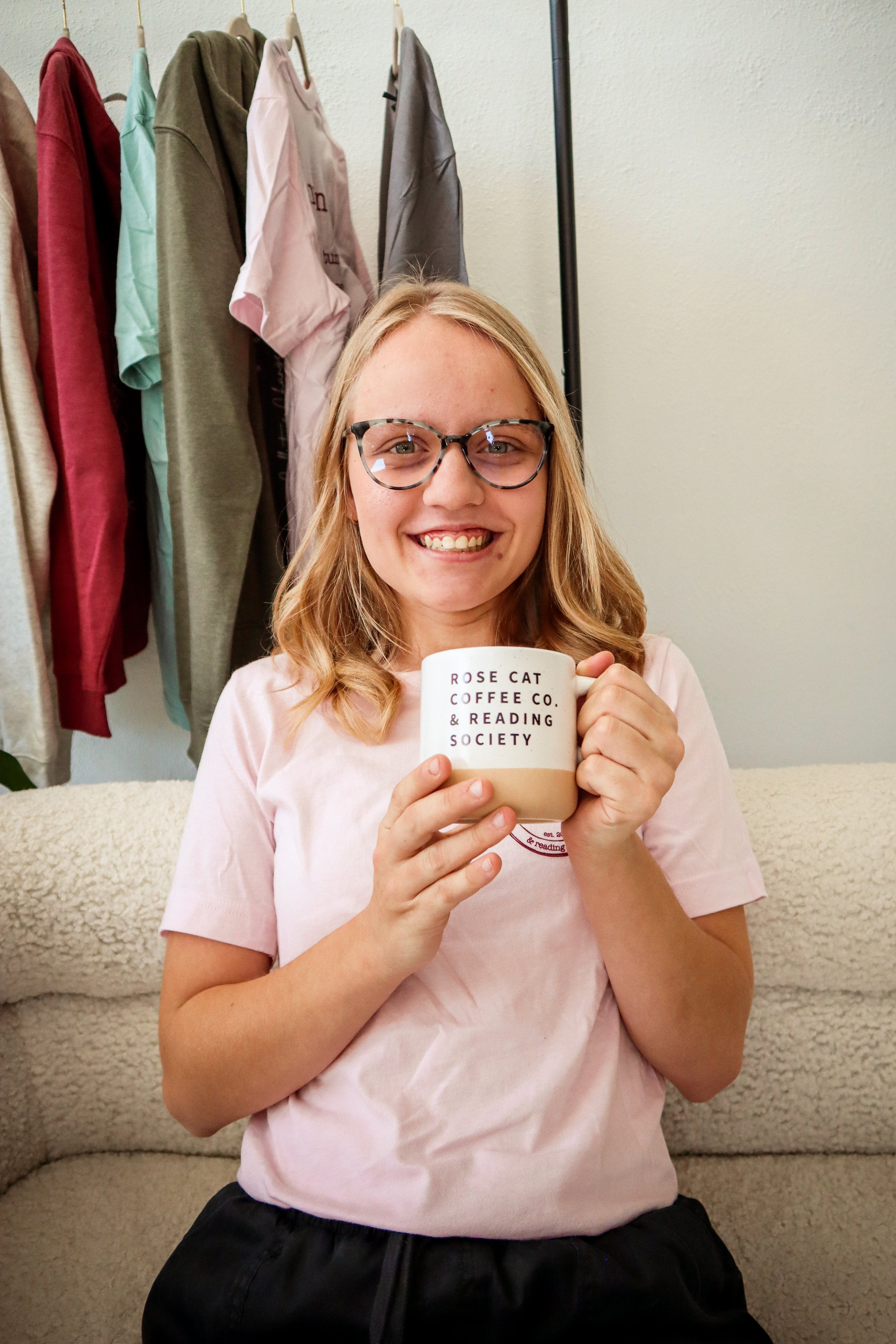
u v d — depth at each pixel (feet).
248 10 4.70
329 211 4.09
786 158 4.73
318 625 2.69
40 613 3.94
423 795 1.65
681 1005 2.11
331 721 2.50
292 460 3.89
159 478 4.09
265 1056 2.07
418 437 2.28
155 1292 2.06
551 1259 1.91
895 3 4.67
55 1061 3.14
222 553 3.67
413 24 4.70
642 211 4.75
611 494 4.84
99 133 4.09
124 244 3.92
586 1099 2.11
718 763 2.51
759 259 4.76
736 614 4.91
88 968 3.05
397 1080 2.07
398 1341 1.80
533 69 4.70
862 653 4.93
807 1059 3.03
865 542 4.88
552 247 4.76
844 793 3.16
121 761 4.99
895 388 4.82
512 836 2.26
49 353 3.90
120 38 4.70
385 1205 1.98
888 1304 2.42
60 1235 2.72
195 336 3.62
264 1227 2.07
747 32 4.69
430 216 3.90
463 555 2.33
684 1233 2.10
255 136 3.55
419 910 1.73
